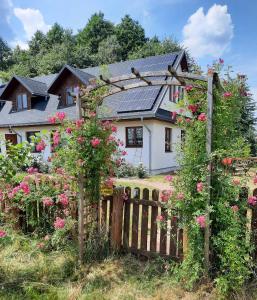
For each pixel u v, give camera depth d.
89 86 3.90
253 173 3.22
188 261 3.20
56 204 4.41
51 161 4.24
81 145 3.75
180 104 3.50
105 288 3.18
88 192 3.85
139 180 10.98
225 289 2.87
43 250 4.04
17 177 4.55
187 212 3.24
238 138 3.32
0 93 19.06
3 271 3.51
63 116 3.96
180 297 3.01
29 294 3.05
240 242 3.03
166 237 3.72
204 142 3.17
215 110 3.19
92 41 42.62
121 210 3.97
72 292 3.08
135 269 3.57
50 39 46.41
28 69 36.09
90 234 3.97
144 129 12.70
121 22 42.22
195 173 3.21
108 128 3.91
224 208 3.05
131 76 3.63
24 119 16.41
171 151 14.36
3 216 4.50
